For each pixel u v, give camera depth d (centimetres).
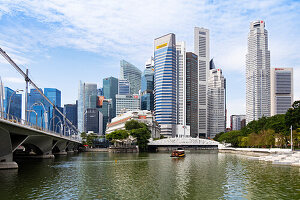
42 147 11638
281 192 4869
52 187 5191
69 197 4456
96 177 6438
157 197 4516
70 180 5975
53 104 13638
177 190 5025
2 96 7544
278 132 13875
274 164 9262
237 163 9819
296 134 12100
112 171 7531
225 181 5953
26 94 8375
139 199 4384
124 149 19300
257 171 7506
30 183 5544
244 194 4725
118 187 5269
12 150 7675
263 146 15575
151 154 16475
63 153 15925
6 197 4400
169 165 9212
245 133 18912
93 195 4606
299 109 11912
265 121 17050
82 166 8731
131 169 8012
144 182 5816
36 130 7925
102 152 19450
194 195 4653
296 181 5906
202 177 6500
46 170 7569
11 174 6656
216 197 4528
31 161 10519
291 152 11131
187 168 8312
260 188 5203
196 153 18112
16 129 6869
